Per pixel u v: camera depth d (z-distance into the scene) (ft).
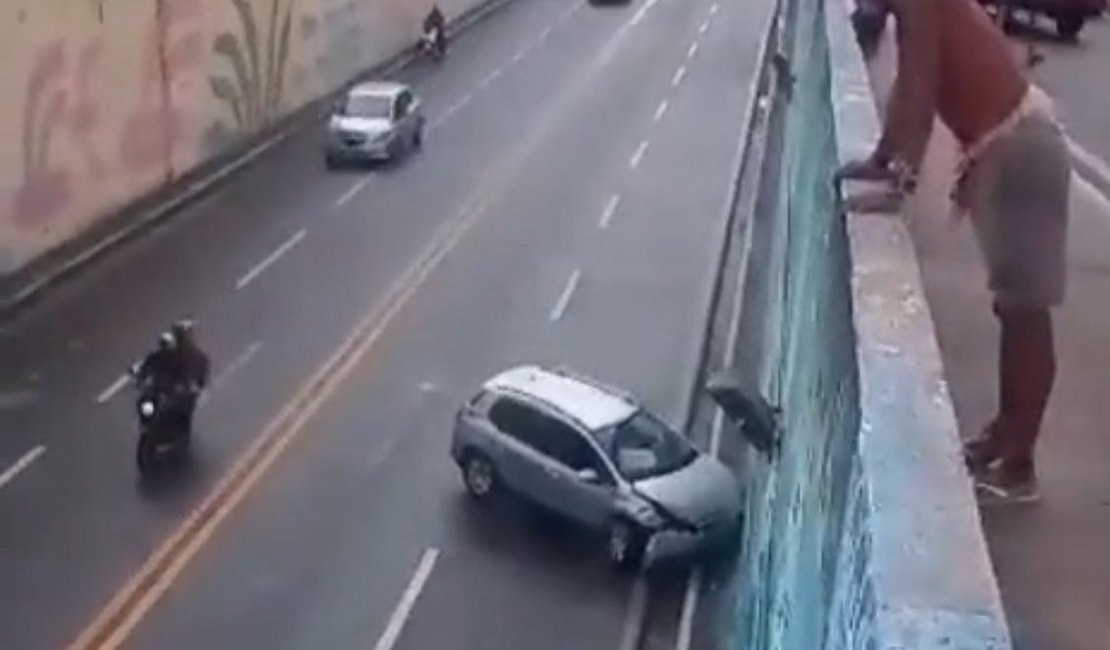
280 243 104.53
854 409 13.37
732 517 65.87
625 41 191.62
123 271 95.50
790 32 128.88
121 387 78.43
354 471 71.77
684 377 85.51
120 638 56.90
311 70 140.67
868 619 9.50
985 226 16.19
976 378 19.47
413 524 67.41
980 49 16.57
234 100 122.31
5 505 65.67
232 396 78.79
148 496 67.51
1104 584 14.23
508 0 220.02
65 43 93.20
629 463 66.54
